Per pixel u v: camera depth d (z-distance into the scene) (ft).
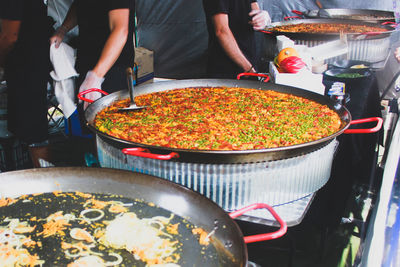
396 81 10.85
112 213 4.88
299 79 9.50
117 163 6.24
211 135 6.94
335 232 10.74
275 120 7.75
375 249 4.84
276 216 4.39
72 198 5.16
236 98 9.20
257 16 12.98
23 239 4.50
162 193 5.02
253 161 5.50
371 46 12.41
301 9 20.21
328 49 11.68
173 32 24.80
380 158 13.78
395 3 15.24
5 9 10.01
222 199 5.75
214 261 4.10
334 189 9.25
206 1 12.62
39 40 10.97
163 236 4.50
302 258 9.54
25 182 5.22
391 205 5.18
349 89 10.14
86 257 4.27
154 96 9.45
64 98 12.03
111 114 8.07
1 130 11.91
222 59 13.43
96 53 11.19
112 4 10.11
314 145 5.83
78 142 16.20
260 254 9.68
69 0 20.36
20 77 10.98
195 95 9.52
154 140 6.72
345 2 19.20
